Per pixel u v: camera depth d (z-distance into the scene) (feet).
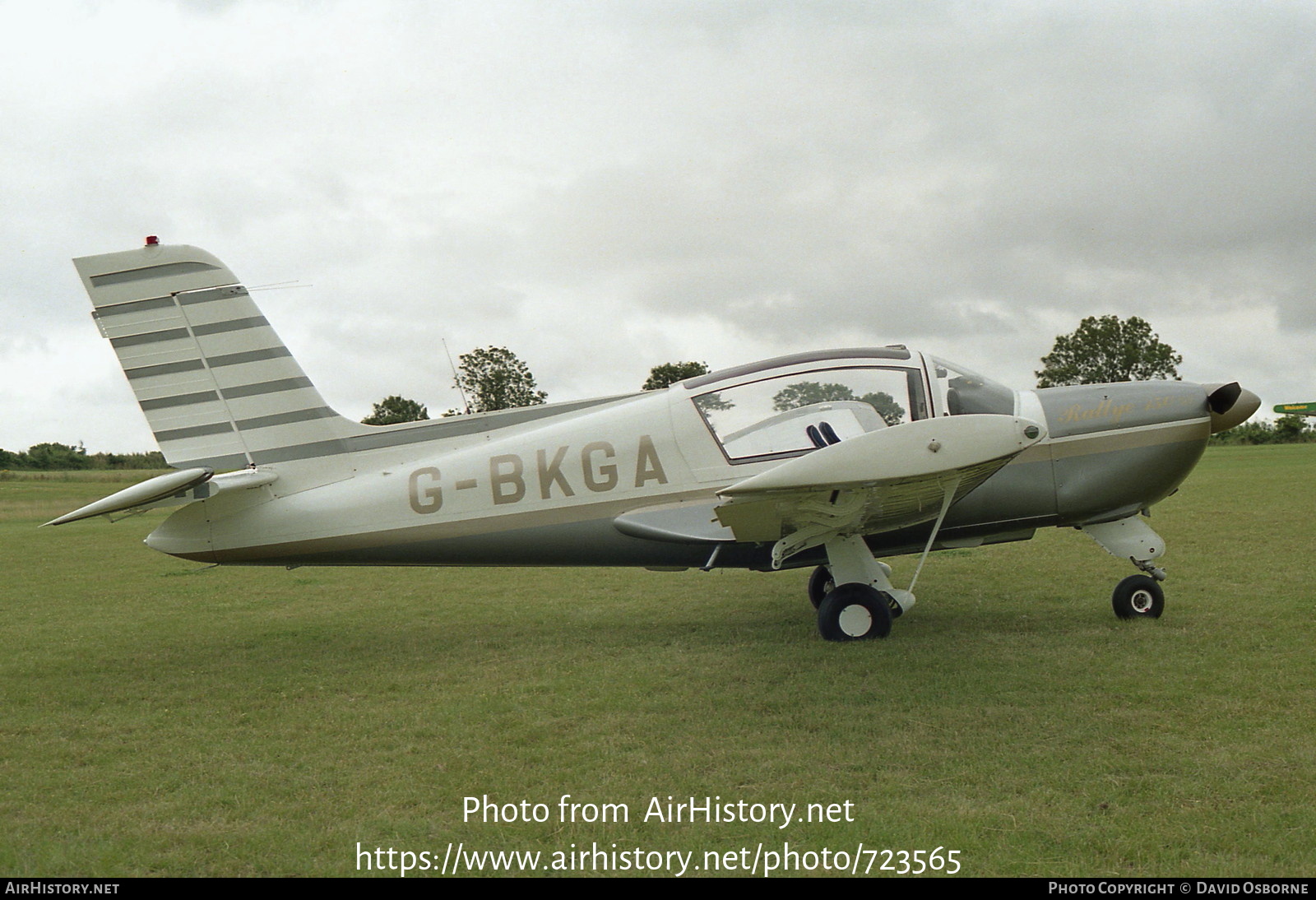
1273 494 49.88
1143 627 20.26
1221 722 13.70
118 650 22.47
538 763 13.21
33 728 15.94
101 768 13.75
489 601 28.07
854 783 11.98
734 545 21.40
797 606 25.25
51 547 51.93
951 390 20.74
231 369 21.97
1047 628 20.61
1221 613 21.33
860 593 19.86
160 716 16.52
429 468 21.95
